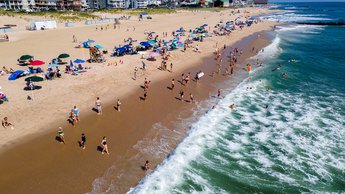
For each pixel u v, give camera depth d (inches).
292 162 713.6
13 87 1073.5
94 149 713.0
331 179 655.8
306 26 3671.3
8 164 641.6
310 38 2669.8
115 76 1241.4
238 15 5324.8
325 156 739.4
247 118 945.5
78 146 722.8
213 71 1421.0
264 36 2632.9
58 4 5236.2
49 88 1075.3
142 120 875.4
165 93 1100.5
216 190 608.7
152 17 4382.4
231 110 997.8
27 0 4665.4
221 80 1300.4
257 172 673.6
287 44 2304.4
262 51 1951.3
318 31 3191.4
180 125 863.7
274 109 1020.5
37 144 721.0
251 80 1317.7
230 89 1196.5
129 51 1642.5
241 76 1370.6
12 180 593.9
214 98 1091.9
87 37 2223.2
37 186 581.0
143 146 739.4
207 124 884.0
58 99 984.3
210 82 1263.5
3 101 943.7
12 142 723.4
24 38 2169.0
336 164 707.4
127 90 1101.7
